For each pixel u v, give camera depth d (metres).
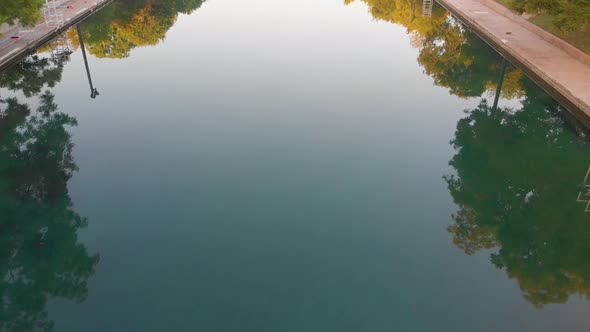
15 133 21.28
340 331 10.98
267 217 15.27
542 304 12.07
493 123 22.62
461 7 42.88
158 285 12.44
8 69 28.72
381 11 48.25
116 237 14.29
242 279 12.65
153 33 39.47
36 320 11.31
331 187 17.02
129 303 11.85
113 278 12.68
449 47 34.28
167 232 14.52
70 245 13.89
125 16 44.19
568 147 19.92
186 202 16.06
